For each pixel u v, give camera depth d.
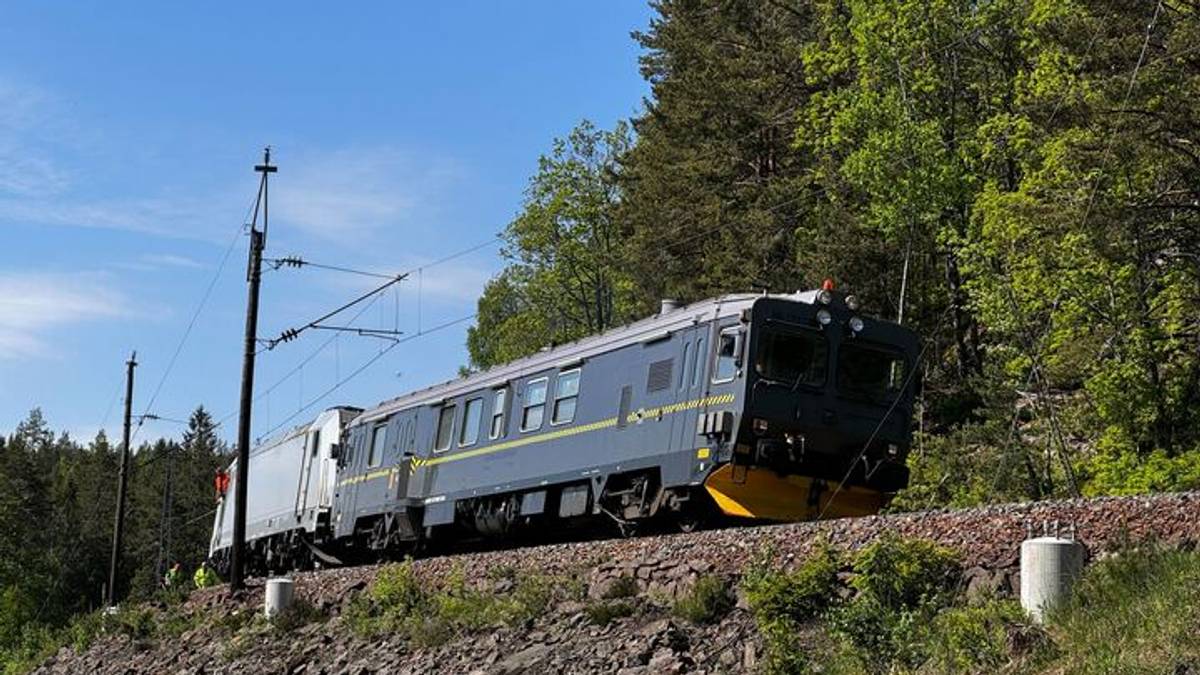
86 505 109.19
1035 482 32.38
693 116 46.25
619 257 53.59
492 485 27.64
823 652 15.23
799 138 41.53
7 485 90.75
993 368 34.69
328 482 37.06
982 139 36.78
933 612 14.86
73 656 33.91
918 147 37.00
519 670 18.33
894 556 15.72
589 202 58.34
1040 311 32.00
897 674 13.79
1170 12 27.27
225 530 49.59
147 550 98.75
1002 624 13.84
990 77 38.69
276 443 43.59
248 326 33.44
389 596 24.53
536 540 28.02
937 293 40.19
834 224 39.84
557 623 19.58
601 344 25.20
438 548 31.27
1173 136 27.78
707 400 21.97
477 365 78.25
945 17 38.47
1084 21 28.34
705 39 48.66
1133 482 28.50
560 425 25.80
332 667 22.92
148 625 32.72
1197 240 29.06
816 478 21.78
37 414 147.12
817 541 17.11
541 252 59.28
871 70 39.09
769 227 42.75
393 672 21.16
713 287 44.09
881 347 22.59
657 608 18.64
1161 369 30.73
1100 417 31.06
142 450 119.25
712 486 21.48
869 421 22.16
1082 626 13.37
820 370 22.00
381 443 33.72
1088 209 27.75
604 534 25.89
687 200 46.69
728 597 17.78
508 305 77.38
